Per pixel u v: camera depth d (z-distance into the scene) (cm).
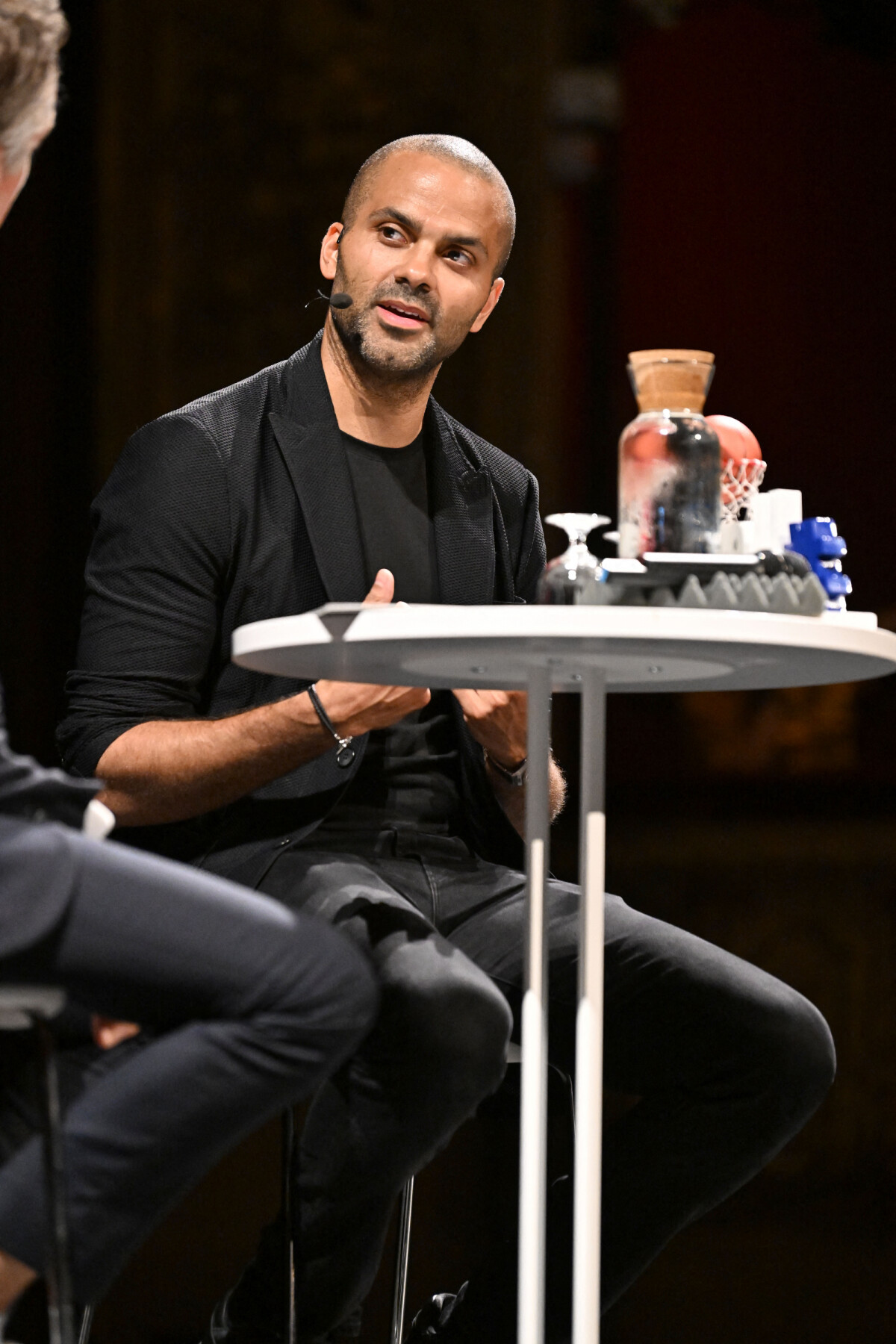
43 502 1622
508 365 1706
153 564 683
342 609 487
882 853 1700
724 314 2259
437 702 732
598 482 2202
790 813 1922
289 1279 606
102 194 1576
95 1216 473
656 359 556
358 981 492
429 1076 580
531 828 557
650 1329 1146
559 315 1742
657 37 2214
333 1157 600
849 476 2317
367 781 706
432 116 1667
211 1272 1209
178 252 1598
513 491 783
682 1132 653
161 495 686
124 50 1576
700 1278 1288
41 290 1614
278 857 667
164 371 1591
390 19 1655
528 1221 546
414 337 707
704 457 541
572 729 1805
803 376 2297
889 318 2317
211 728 639
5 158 498
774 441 2292
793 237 2283
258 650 523
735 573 516
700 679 581
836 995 1667
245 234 1617
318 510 702
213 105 1609
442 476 750
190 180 1603
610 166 2189
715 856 1677
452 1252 1243
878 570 2330
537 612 471
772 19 2253
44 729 1625
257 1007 477
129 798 657
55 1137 458
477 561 741
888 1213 1512
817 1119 1620
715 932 1669
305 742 621
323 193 1633
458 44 1672
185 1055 478
